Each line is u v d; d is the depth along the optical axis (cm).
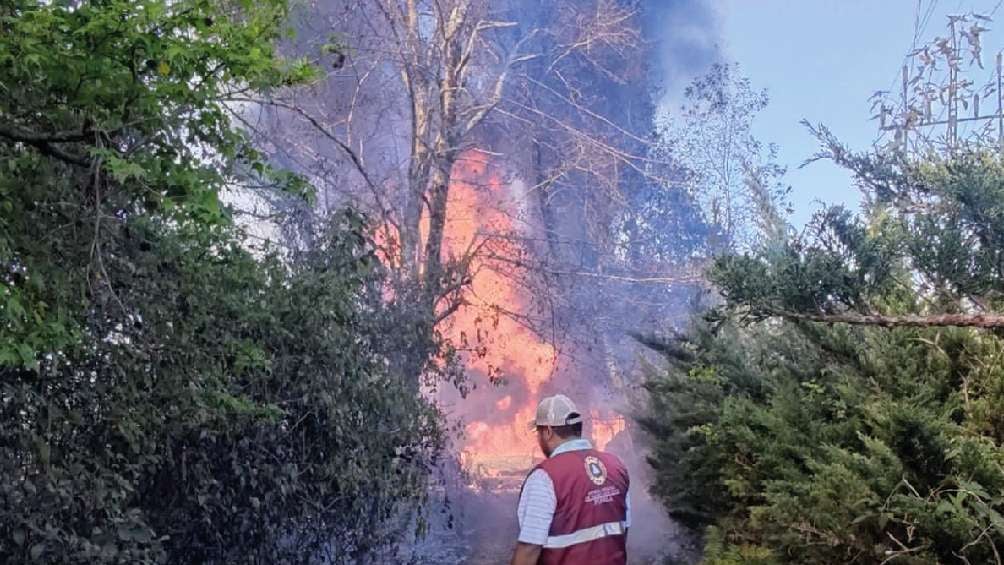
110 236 578
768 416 809
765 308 607
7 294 459
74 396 613
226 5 538
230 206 696
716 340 1051
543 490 445
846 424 751
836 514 640
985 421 660
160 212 567
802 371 888
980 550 572
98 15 460
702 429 908
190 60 494
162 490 730
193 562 772
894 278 616
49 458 557
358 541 906
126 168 459
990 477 578
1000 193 573
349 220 941
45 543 550
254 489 780
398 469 936
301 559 870
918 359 738
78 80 484
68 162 514
